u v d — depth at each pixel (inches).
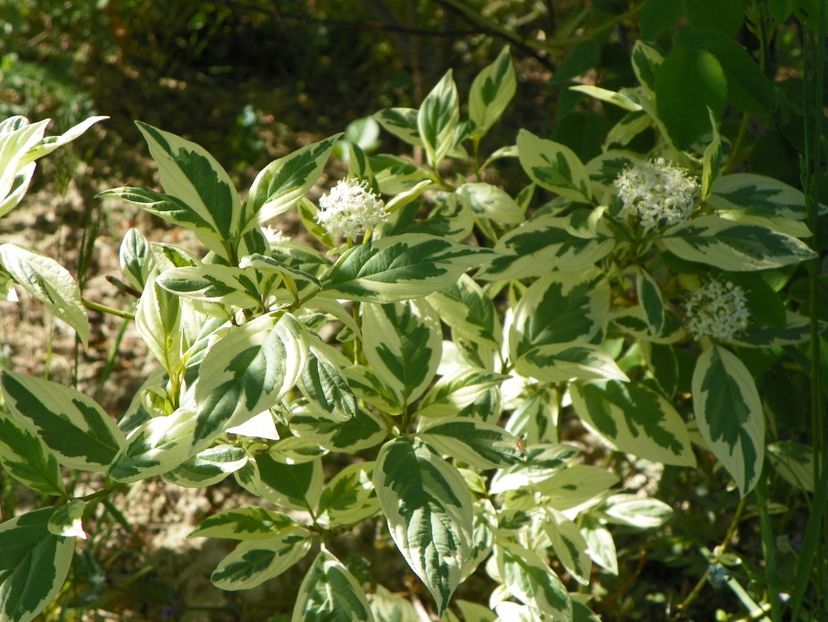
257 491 19.3
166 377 20.4
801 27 26.2
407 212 21.5
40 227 42.6
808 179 20.3
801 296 22.9
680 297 24.0
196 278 16.6
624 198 20.5
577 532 21.8
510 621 21.1
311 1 59.7
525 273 20.7
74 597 26.6
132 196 17.0
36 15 56.4
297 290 17.7
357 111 55.9
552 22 36.7
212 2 39.9
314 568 20.0
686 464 22.1
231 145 50.3
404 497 17.0
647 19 22.4
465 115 49.8
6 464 17.5
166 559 30.3
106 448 17.1
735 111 28.5
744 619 25.9
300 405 20.2
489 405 20.5
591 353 20.4
